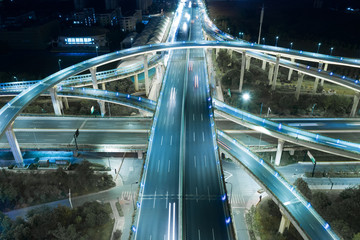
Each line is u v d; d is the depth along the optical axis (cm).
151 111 12106
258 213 8475
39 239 7431
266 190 7794
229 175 10312
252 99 15625
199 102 12362
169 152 9062
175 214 6856
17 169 10469
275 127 10606
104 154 11406
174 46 16775
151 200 7262
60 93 13738
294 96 15738
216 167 8406
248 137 11638
